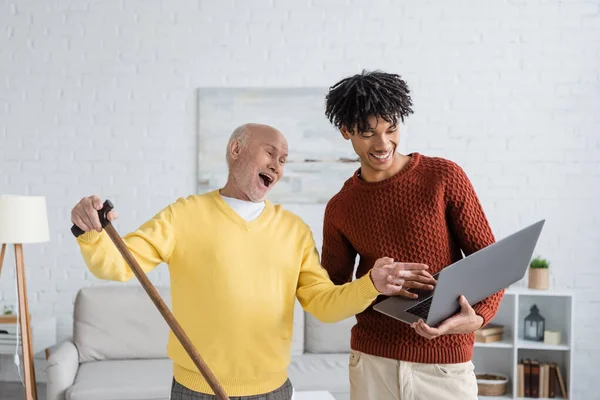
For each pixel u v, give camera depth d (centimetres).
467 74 470
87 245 184
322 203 471
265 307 202
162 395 366
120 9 473
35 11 472
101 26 473
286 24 471
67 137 474
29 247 473
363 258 216
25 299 380
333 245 225
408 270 188
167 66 473
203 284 201
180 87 473
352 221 212
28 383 375
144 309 424
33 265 473
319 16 471
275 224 211
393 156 207
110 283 476
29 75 473
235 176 210
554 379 430
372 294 190
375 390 208
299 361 414
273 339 203
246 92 471
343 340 434
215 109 471
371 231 208
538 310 448
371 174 209
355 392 213
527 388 430
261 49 472
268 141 209
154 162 474
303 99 470
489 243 204
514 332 430
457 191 203
